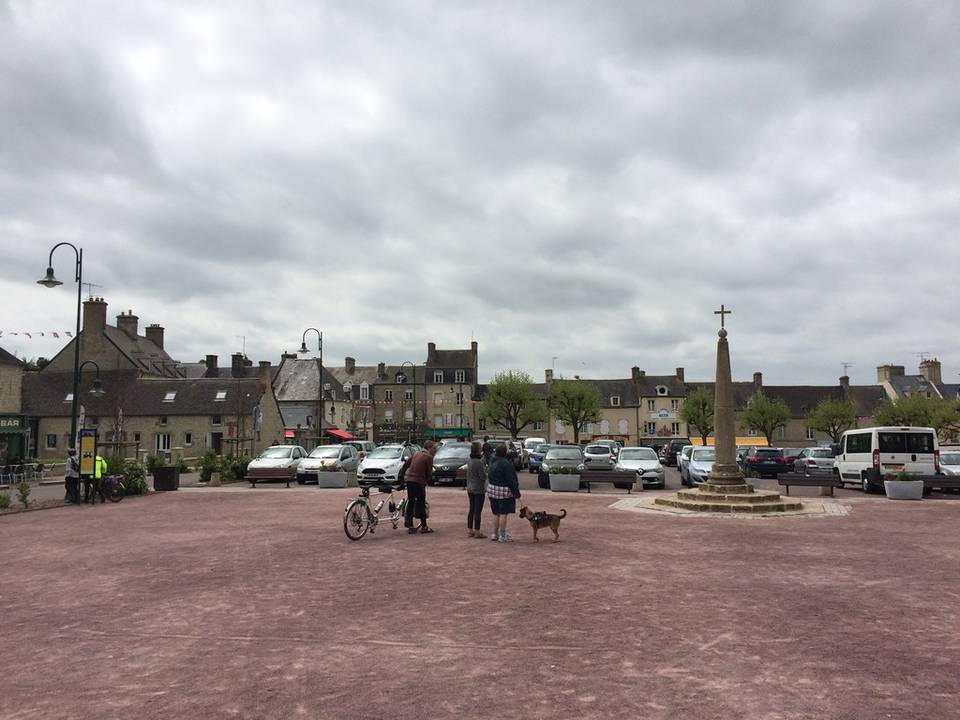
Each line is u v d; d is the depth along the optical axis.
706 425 77.56
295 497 22.30
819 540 12.62
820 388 83.44
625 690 5.09
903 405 65.06
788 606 7.62
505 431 83.25
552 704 4.82
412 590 8.41
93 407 55.88
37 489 27.36
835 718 4.57
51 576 9.61
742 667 5.59
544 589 8.45
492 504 12.55
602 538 12.86
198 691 5.14
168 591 8.53
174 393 56.62
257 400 56.00
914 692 5.04
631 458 27.05
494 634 6.55
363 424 82.00
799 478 21.84
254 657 5.92
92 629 6.88
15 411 48.66
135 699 5.00
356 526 12.57
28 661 5.92
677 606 7.62
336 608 7.57
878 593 8.27
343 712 4.71
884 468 23.09
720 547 11.78
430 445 14.49
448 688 5.14
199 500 21.36
